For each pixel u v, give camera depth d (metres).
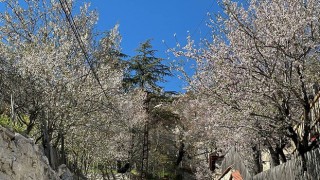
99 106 16.56
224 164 21.84
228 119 11.05
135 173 31.44
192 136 33.28
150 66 33.69
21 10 17.16
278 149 11.73
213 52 10.80
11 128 8.55
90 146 19.98
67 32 17.25
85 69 17.17
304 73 8.97
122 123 20.70
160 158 34.47
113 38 18.39
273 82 8.95
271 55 9.32
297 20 8.88
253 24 10.11
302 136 10.25
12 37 16.44
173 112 35.53
